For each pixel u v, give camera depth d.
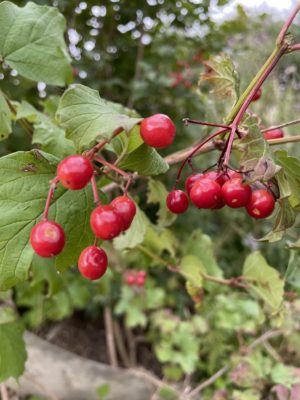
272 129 0.12
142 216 0.17
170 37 0.37
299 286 0.16
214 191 0.10
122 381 0.31
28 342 0.33
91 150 0.09
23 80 0.27
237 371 0.20
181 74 0.36
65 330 0.42
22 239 0.10
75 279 0.32
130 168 0.11
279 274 0.16
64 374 0.31
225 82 0.13
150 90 0.35
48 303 0.32
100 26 0.34
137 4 0.34
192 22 0.37
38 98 0.29
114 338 0.41
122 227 0.09
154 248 0.19
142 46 0.36
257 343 0.23
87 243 0.11
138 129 0.10
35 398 0.27
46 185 0.10
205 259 0.20
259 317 0.19
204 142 0.11
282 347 0.24
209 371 0.27
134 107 0.37
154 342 0.38
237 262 0.40
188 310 0.39
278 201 0.10
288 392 0.16
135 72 0.38
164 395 0.28
